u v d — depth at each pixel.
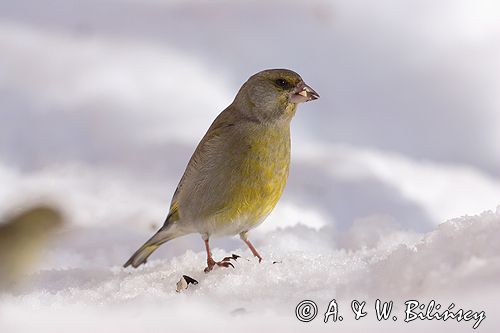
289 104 8.91
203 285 8.20
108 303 8.05
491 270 6.69
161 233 9.68
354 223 10.74
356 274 7.71
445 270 6.92
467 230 7.57
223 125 9.05
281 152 9.02
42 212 11.45
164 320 7.05
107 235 11.81
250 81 8.99
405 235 10.35
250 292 7.66
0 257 10.03
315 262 8.35
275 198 9.12
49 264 10.75
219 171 8.94
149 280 8.84
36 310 7.89
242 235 9.32
